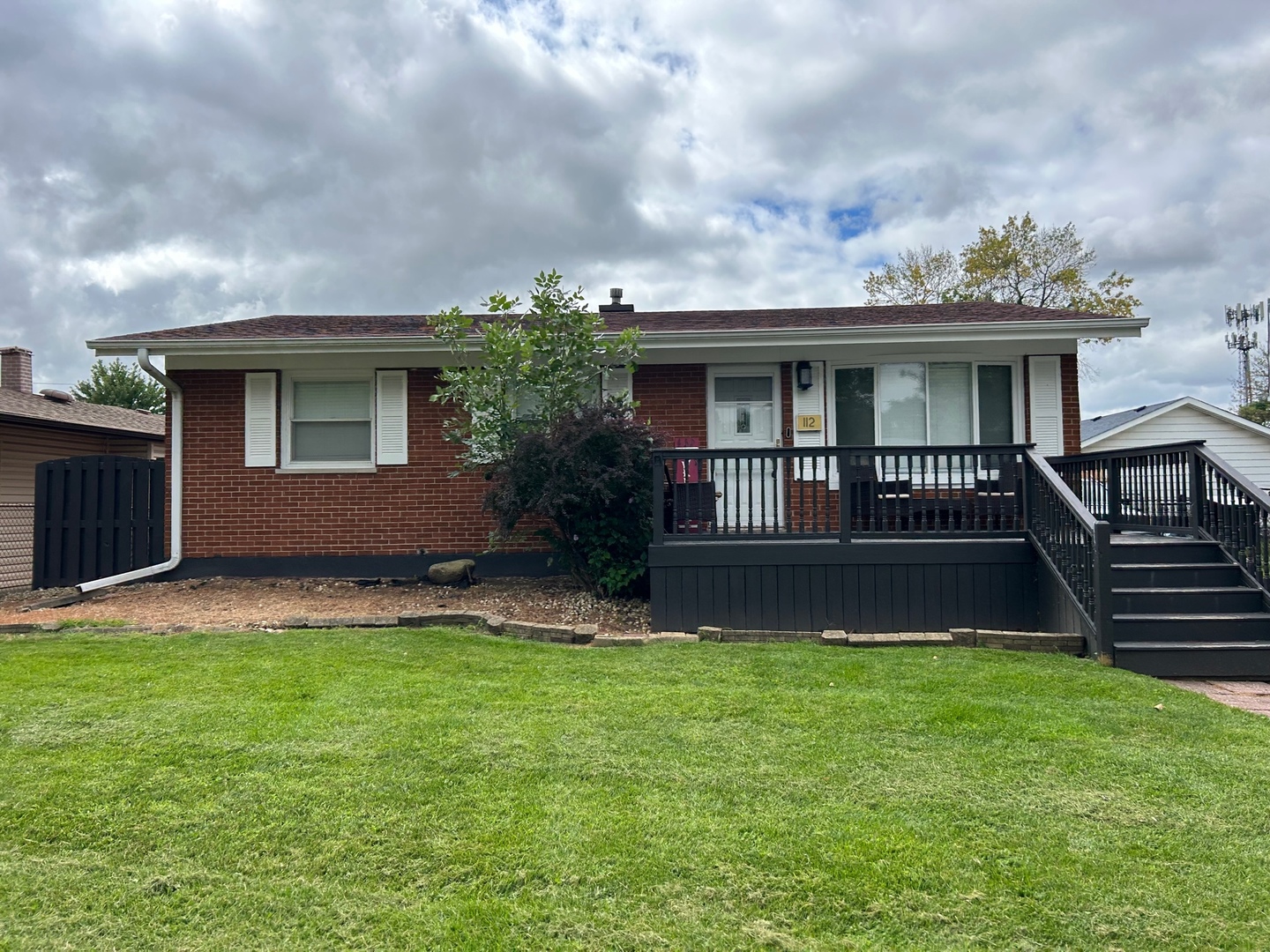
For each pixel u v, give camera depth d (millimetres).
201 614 7781
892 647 6211
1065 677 5250
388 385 9969
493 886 2625
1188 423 18438
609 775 3531
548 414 8125
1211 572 6500
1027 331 9062
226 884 2641
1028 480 7180
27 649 6051
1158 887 2609
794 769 3613
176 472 9969
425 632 6699
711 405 9922
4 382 17672
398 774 3529
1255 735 4125
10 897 2551
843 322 10141
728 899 2539
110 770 3578
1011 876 2674
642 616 7523
